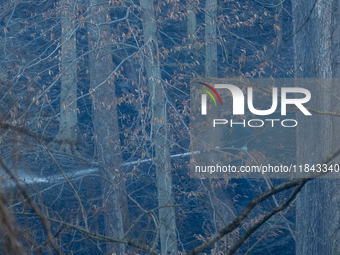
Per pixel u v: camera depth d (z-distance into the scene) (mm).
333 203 6742
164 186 6938
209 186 6734
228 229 2523
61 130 7738
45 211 2869
